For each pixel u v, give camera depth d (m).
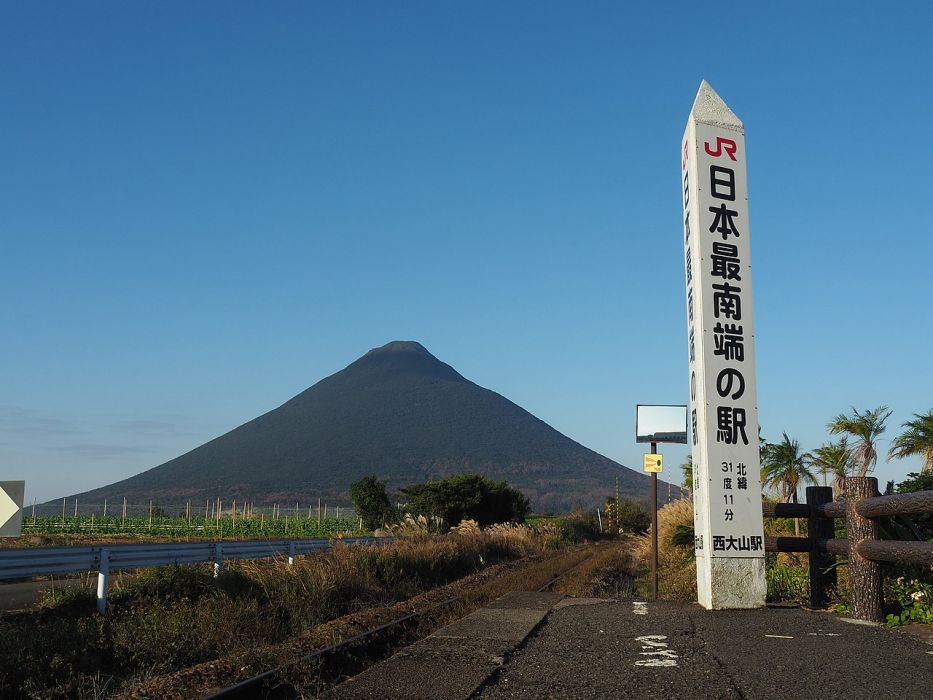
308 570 14.43
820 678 6.59
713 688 6.35
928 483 11.59
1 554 10.65
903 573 10.27
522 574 21.47
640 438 15.62
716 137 11.65
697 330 11.30
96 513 145.75
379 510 57.53
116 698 7.25
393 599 15.78
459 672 7.24
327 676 8.30
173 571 13.10
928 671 6.82
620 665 7.35
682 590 15.72
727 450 11.07
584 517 66.75
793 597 12.36
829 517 11.13
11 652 8.23
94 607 11.84
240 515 82.19
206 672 7.94
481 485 56.22
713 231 11.43
